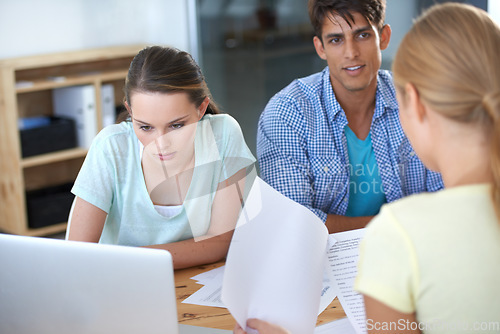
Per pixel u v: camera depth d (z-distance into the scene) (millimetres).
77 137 4062
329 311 1490
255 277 1252
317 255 1341
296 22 4180
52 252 1184
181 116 1610
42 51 4098
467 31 904
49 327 1239
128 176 1747
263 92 4402
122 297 1177
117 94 4441
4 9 3910
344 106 2012
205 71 4523
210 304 1534
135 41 4516
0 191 4004
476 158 917
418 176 2082
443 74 902
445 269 886
